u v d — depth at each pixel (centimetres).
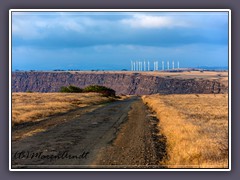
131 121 3353
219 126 2595
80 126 2966
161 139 2286
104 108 5303
